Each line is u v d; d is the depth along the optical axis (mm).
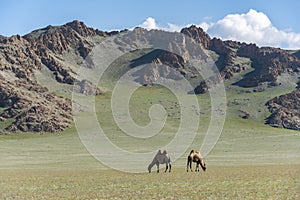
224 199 31922
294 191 35594
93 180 48594
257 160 89500
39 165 87000
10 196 35938
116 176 53875
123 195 35188
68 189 40125
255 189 37062
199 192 35906
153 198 33281
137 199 32875
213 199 32031
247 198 32125
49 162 95000
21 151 131250
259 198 32000
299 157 99125
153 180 47000
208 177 48812
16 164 91125
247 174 51719
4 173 63250
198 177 49188
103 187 41125
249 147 133875
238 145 139125
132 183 44281
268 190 36312
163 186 40844
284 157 99375
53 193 37375
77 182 46562
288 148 131375
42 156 114688
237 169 61375
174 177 50094
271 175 49906
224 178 47156
